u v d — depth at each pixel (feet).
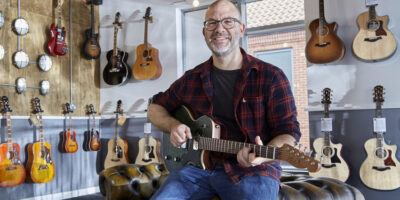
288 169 14.24
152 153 15.90
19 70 14.64
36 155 14.16
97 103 18.24
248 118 5.91
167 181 6.24
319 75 12.95
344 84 12.51
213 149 5.98
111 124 17.90
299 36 15.89
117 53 17.16
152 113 7.29
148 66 16.30
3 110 13.50
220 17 6.02
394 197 11.31
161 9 16.83
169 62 16.53
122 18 17.84
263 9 16.25
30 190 14.47
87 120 17.58
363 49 11.80
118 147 16.83
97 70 18.35
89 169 17.44
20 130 14.34
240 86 5.99
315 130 12.91
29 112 14.88
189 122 6.59
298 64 16.12
